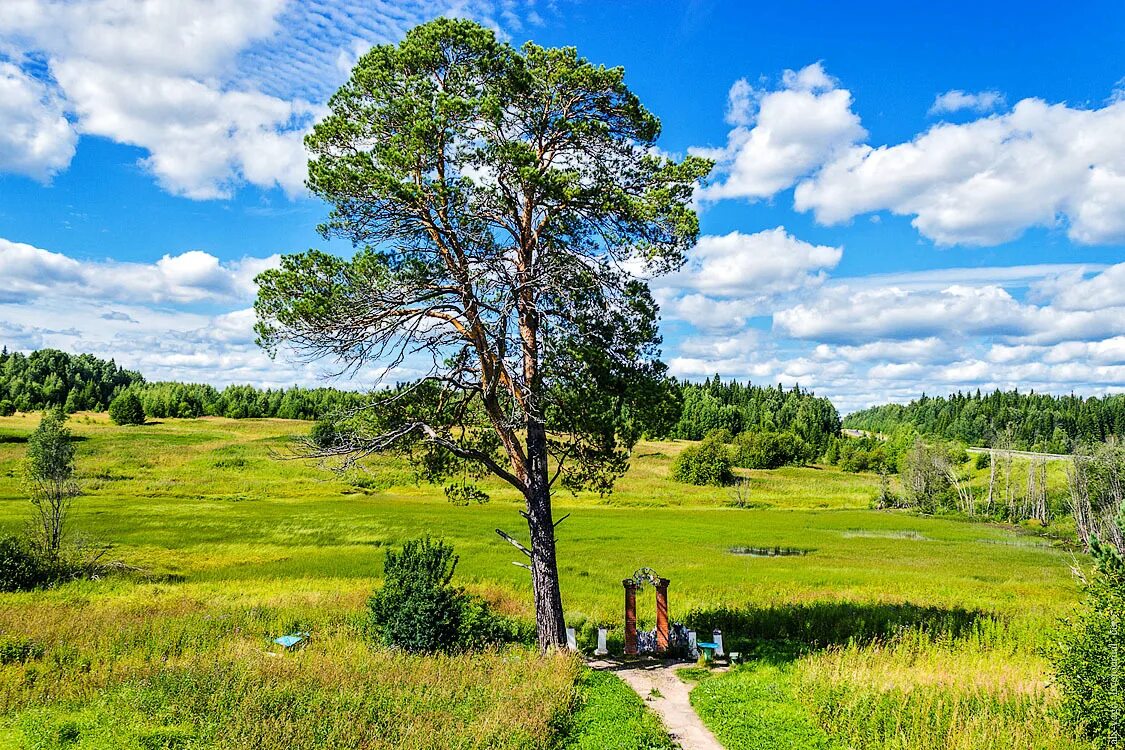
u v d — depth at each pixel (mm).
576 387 20828
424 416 20969
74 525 55844
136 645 21156
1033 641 22938
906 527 78375
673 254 20125
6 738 12352
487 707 15156
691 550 53781
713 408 194125
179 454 110812
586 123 19672
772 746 13992
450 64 19547
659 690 18500
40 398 179375
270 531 56562
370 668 17891
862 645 23688
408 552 22078
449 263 19516
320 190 18969
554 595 20812
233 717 13672
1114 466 63625
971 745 13344
